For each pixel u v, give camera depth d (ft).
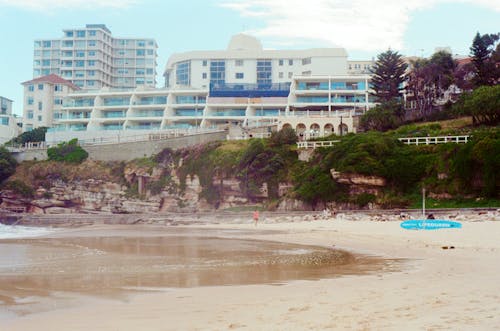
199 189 271.49
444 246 83.10
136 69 577.43
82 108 372.17
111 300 42.04
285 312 35.24
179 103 365.40
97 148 310.45
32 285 50.83
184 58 427.74
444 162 192.44
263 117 331.16
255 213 184.03
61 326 32.58
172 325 32.24
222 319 33.76
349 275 55.98
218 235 140.26
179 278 55.98
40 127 379.14
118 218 230.89
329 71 398.01
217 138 299.38
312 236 125.59
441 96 267.80
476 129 211.82
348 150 212.02
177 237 133.39
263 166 244.42
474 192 182.80
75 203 294.05
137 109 366.43
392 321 30.73
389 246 92.32
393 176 198.49
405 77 300.81
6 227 203.72
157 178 286.87
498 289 40.73
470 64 276.00
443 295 38.50
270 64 412.36
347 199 202.80
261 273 59.72
